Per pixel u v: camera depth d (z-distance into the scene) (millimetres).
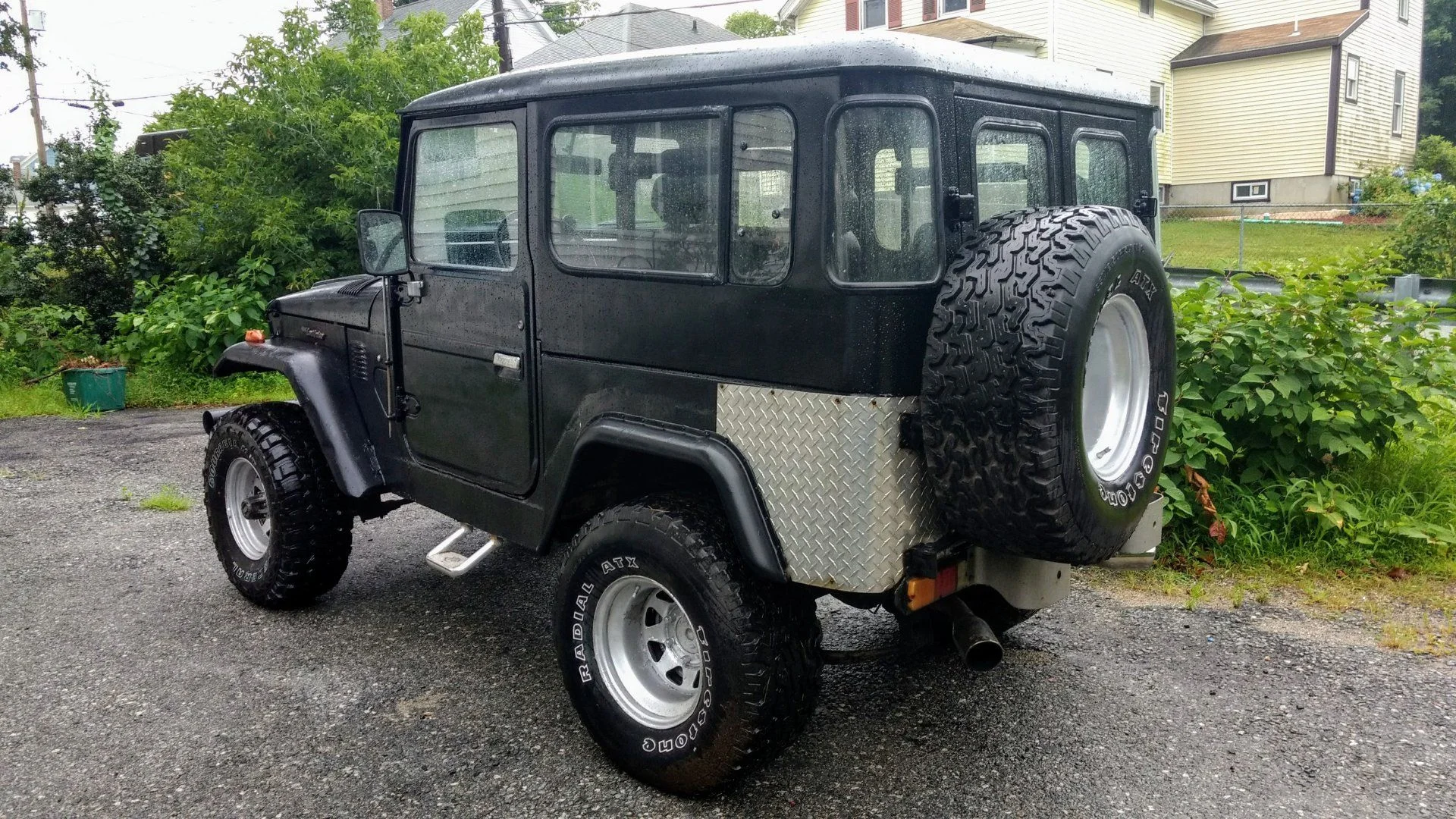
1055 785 3043
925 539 2686
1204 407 4969
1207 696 3590
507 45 20562
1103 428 2807
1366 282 4996
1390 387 4949
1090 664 3873
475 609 4555
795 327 2641
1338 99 22500
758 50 2686
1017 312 2367
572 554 3141
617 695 3105
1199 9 24391
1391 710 3457
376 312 4086
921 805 2947
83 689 3773
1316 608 4332
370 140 13125
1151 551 3230
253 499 4527
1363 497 4938
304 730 3451
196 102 14008
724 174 2756
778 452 2697
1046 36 20875
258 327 12312
